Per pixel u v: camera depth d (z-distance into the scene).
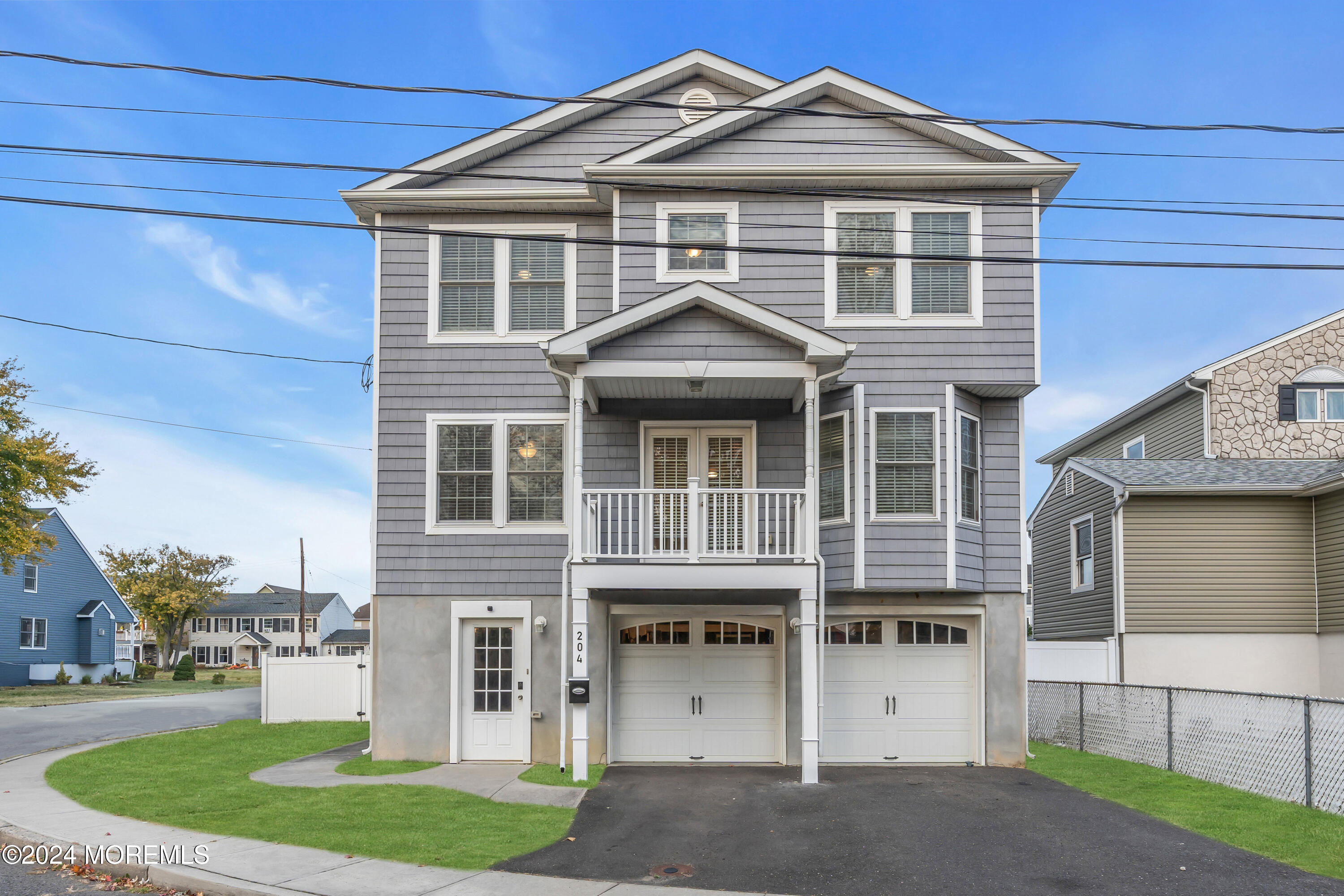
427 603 13.97
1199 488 18.53
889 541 13.17
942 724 13.82
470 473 14.17
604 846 9.09
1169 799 11.00
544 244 14.52
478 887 7.67
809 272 13.70
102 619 44.69
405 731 13.79
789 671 13.65
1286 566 18.72
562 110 14.88
